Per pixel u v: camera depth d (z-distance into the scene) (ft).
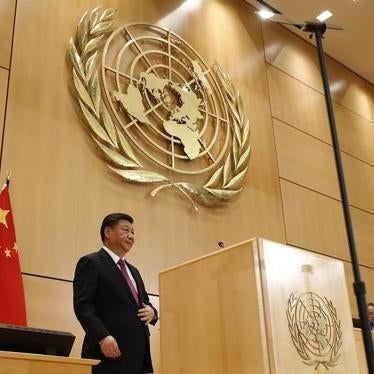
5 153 12.01
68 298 11.73
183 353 7.01
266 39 21.76
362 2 22.17
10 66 12.92
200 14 19.07
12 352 5.16
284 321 6.41
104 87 14.52
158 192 14.70
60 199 12.52
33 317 11.08
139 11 16.71
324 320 6.88
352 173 22.93
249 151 17.71
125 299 8.39
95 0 15.57
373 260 21.30
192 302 7.13
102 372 7.63
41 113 13.01
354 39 24.39
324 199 20.38
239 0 21.24
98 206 13.19
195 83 17.08
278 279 6.59
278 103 20.66
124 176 13.88
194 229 15.17
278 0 21.85
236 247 6.81
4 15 13.34
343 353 6.93
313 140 21.43
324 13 22.68
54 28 14.23
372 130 25.84
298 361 6.31
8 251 10.46
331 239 19.69
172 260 14.20
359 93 26.23
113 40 15.47
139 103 15.19
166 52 16.79
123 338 8.05
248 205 17.20
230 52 19.60
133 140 14.52
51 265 11.76
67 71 13.99
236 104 18.22
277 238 17.58
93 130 13.66
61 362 5.44
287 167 19.49
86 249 12.51
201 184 16.02
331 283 7.29
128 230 9.25
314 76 23.50
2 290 10.05
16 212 11.66
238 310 6.53
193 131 16.28
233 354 6.41
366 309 5.00
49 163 12.67
